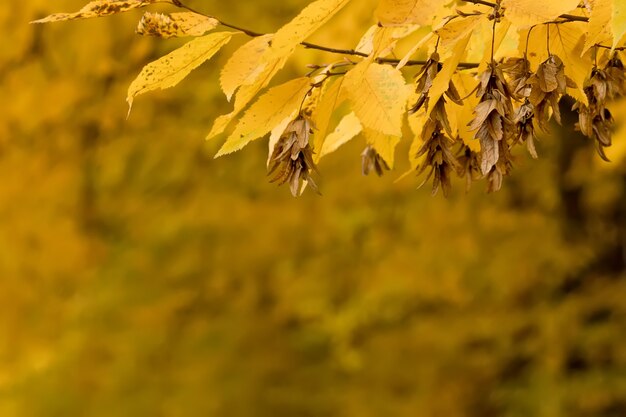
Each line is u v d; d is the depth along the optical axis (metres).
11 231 7.10
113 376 7.88
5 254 7.22
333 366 8.50
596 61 1.55
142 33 1.41
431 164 1.40
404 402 8.48
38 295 7.64
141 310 7.89
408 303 8.74
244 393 8.05
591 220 8.71
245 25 5.68
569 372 8.65
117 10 1.44
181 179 7.68
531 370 8.57
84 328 7.89
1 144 6.44
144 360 7.93
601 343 8.36
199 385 7.96
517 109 1.44
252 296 8.34
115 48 5.62
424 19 1.15
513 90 1.41
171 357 8.07
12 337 7.72
